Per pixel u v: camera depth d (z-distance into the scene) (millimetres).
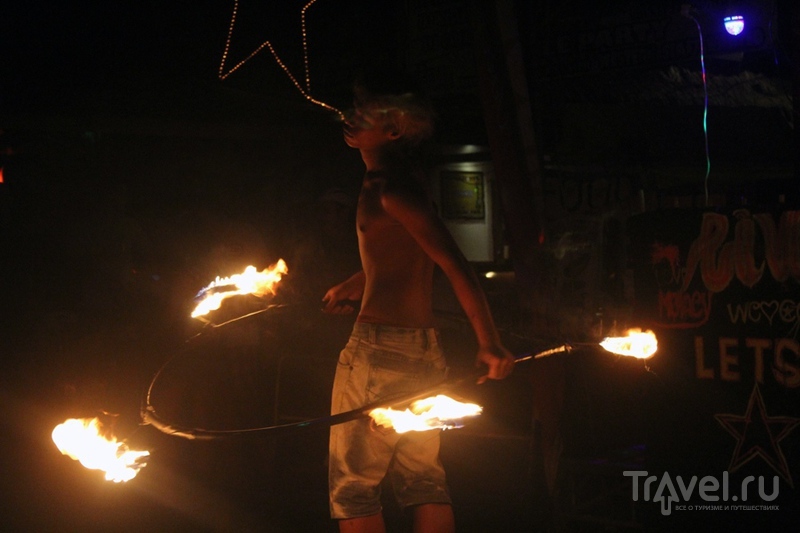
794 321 3420
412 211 2967
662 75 8242
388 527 4914
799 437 3418
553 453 4414
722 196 5410
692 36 6203
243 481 6012
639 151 7508
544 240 4531
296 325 6094
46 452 6816
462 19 6918
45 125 8016
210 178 9164
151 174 9180
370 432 3062
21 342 8445
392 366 3064
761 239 3498
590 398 4625
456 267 2912
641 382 4211
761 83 8531
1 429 7258
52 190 9008
